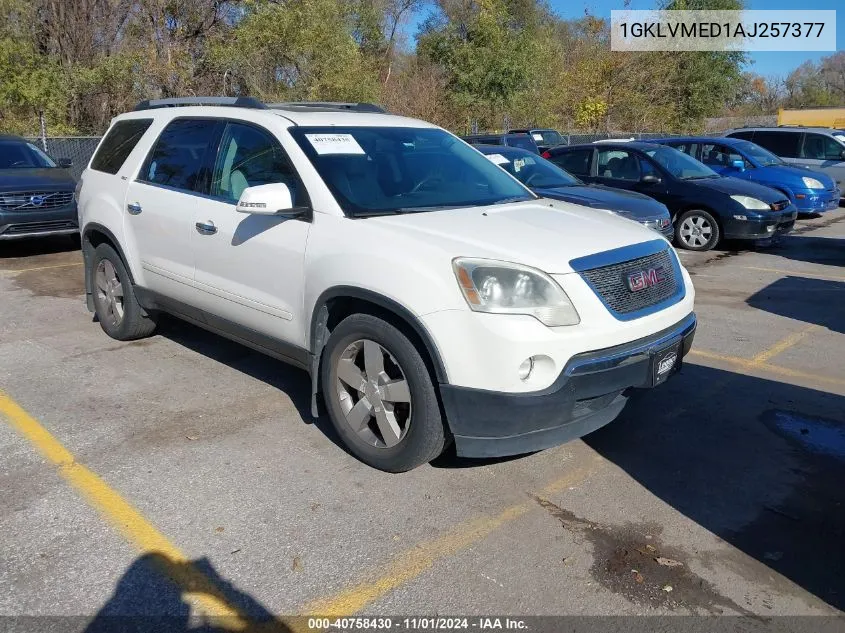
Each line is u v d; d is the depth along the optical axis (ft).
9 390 16.40
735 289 26.96
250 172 14.84
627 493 12.29
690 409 15.72
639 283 12.14
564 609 9.45
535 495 12.19
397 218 12.84
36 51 71.36
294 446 13.80
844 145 51.37
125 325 19.16
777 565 10.39
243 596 9.64
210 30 77.00
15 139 36.17
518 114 99.40
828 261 32.68
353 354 12.92
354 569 10.20
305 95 69.21
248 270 14.43
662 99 114.11
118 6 77.56
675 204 35.55
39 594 9.59
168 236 16.53
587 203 26.76
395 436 12.37
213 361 18.49
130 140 18.70
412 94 91.91
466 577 10.06
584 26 141.38
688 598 9.68
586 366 11.18
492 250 11.36
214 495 12.04
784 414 15.51
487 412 11.07
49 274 28.71
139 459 13.23
